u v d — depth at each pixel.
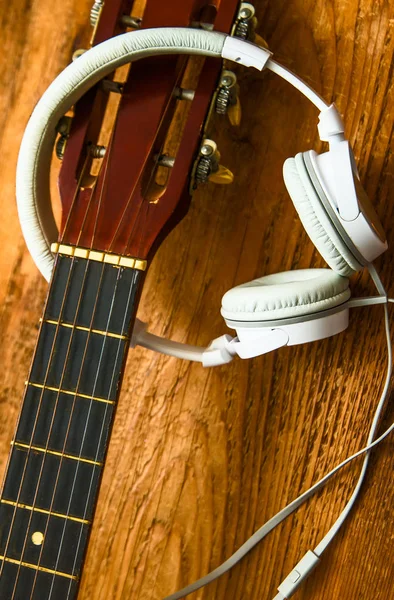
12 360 0.71
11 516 0.55
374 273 0.60
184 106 0.65
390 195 0.65
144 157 0.53
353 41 0.64
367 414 0.67
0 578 0.55
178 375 0.69
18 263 0.70
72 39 0.67
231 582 0.69
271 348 0.55
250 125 0.66
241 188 0.66
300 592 0.69
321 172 0.51
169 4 0.53
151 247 0.53
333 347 0.67
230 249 0.67
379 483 0.68
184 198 0.54
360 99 0.64
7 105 0.69
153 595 0.70
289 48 0.64
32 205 0.55
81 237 0.54
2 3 0.67
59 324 0.54
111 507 0.70
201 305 0.68
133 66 0.54
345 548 0.68
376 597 0.68
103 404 0.53
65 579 0.54
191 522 0.69
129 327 0.53
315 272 0.60
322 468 0.68
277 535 0.69
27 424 0.54
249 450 0.69
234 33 0.52
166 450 0.69
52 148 0.56
